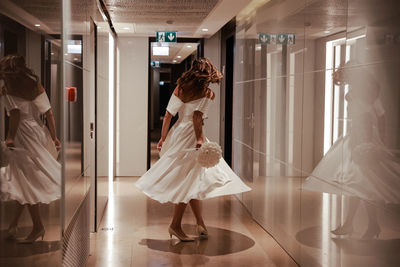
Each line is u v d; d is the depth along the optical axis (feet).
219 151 15.81
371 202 9.27
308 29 13.67
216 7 20.16
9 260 5.88
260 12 19.81
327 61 12.02
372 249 9.23
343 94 10.84
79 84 11.85
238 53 24.75
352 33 10.25
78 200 11.84
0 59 5.53
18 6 6.16
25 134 6.57
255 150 20.66
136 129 30.94
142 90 30.78
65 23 9.39
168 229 17.56
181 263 14.71
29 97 6.73
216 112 31.12
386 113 8.52
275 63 17.42
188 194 16.20
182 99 16.89
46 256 7.54
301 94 14.38
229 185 16.39
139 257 15.23
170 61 41.57
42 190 7.33
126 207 22.50
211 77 16.62
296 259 14.80
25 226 6.49
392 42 8.24
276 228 17.22
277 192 17.07
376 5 8.93
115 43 30.27
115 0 18.79
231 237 17.75
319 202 12.60
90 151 15.51
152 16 22.66
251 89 21.52
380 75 8.76
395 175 8.20
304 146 14.01
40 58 7.27
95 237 17.46
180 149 16.60
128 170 31.14
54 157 8.29
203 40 30.89
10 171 5.95
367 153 9.44
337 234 11.22
